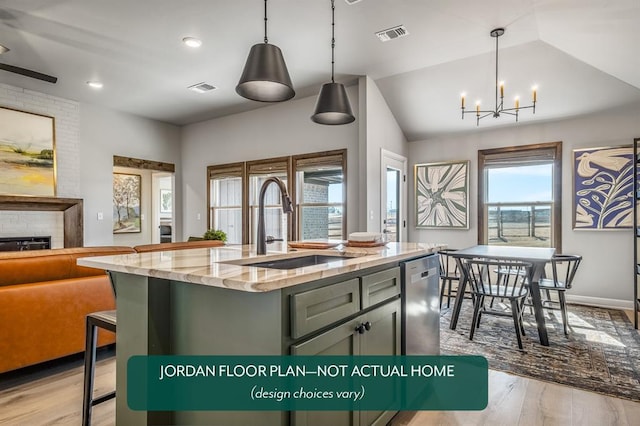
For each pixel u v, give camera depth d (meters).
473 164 5.27
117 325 1.60
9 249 4.82
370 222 4.58
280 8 3.01
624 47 3.19
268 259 1.95
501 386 2.38
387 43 3.67
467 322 3.75
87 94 5.18
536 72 4.06
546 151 4.75
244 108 5.85
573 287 4.60
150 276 1.43
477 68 4.18
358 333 1.59
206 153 6.59
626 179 4.25
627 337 3.27
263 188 2.06
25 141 4.95
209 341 1.41
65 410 2.06
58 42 3.63
